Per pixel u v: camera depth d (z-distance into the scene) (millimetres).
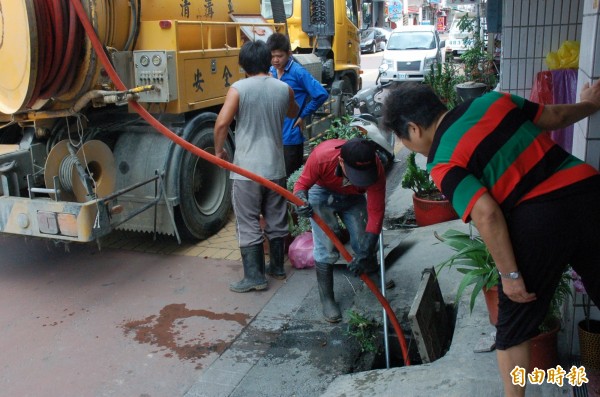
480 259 2920
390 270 4387
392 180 7234
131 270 4906
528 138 2131
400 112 2277
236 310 4168
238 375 3396
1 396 3266
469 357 2949
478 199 2020
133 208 5070
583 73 2898
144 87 4441
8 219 4465
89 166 4559
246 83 4230
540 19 5230
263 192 4434
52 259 5160
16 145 4746
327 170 3572
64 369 3518
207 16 5484
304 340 3740
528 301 2150
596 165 2742
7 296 4469
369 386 2896
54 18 3855
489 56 10008
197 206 5348
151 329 3945
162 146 5016
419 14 45094
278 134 4391
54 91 4188
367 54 27281
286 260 5023
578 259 2182
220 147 4273
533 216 2074
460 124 2133
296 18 8250
